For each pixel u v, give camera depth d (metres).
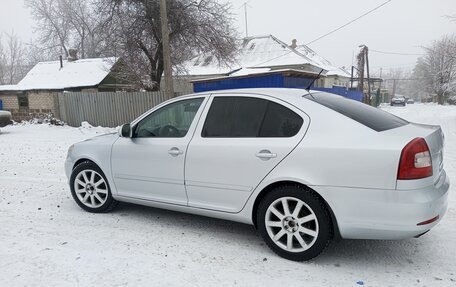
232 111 3.93
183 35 17.23
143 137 4.51
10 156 9.77
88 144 4.99
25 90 21.95
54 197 5.79
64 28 41.81
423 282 3.11
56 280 3.21
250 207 3.71
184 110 4.28
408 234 3.08
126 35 16.94
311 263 3.48
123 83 23.03
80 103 17.27
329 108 3.51
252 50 32.81
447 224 4.30
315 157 3.30
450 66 42.28
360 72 38.44
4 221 4.70
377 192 3.09
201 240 4.05
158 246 3.90
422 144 3.10
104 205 4.90
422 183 3.04
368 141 3.17
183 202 4.18
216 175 3.85
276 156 3.49
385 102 64.38
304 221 3.43
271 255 3.66
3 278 3.26
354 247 3.82
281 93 3.79
